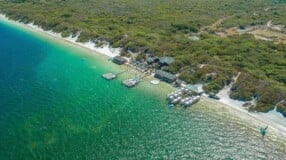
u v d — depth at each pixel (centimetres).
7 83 9462
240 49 11944
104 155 6594
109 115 8100
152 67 10938
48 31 15100
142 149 6869
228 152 6938
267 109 8412
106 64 11388
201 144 7150
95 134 7238
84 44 13262
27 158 6297
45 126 7381
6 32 14938
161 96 9194
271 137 7481
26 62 11306
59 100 8669
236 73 9969
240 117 8231
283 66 10738
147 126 7700
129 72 10769
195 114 8300
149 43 12425
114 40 13012
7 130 7106
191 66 10606
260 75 9831
